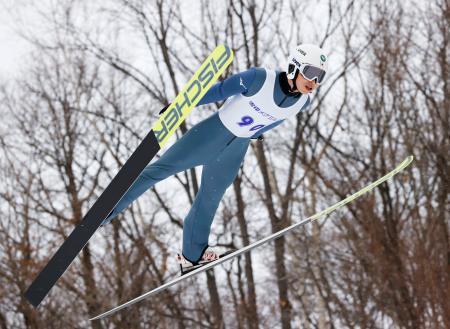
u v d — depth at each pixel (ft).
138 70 153.28
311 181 141.79
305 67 34.50
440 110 133.69
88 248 129.39
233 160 38.04
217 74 31.58
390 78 133.18
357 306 118.42
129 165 34.09
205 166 38.11
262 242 38.11
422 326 110.01
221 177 38.11
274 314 144.05
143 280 128.77
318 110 142.41
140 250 131.13
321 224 136.36
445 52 132.46
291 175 140.77
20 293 122.01
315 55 34.68
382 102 134.00
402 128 137.28
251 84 34.76
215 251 39.96
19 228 128.77
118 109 155.84
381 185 125.90
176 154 37.01
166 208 138.31
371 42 139.23
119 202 36.55
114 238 131.95
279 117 36.19
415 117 131.64
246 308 133.28
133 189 36.65
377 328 114.83
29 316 121.19
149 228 134.10
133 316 125.59
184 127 154.51
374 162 131.64
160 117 33.37
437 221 120.78
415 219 124.67
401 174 127.44
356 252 124.06
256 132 37.68
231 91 34.58
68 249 35.47
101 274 137.28
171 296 130.52
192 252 39.40
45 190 135.44
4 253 126.52
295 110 36.24
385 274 114.01
